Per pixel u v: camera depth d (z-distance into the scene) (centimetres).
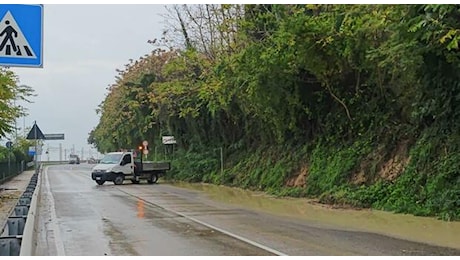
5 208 2061
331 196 2102
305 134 2756
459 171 1641
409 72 1889
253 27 2630
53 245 1152
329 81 2381
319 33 1991
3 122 2306
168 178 4197
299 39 2025
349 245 1128
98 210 1898
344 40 1981
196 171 3912
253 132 3381
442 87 1798
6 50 820
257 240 1199
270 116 2753
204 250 1073
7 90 2167
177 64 3647
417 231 1342
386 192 1905
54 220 1602
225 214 1773
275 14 2522
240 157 3559
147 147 5062
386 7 1642
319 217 1680
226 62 2814
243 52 2481
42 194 2680
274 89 2483
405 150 2020
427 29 1415
